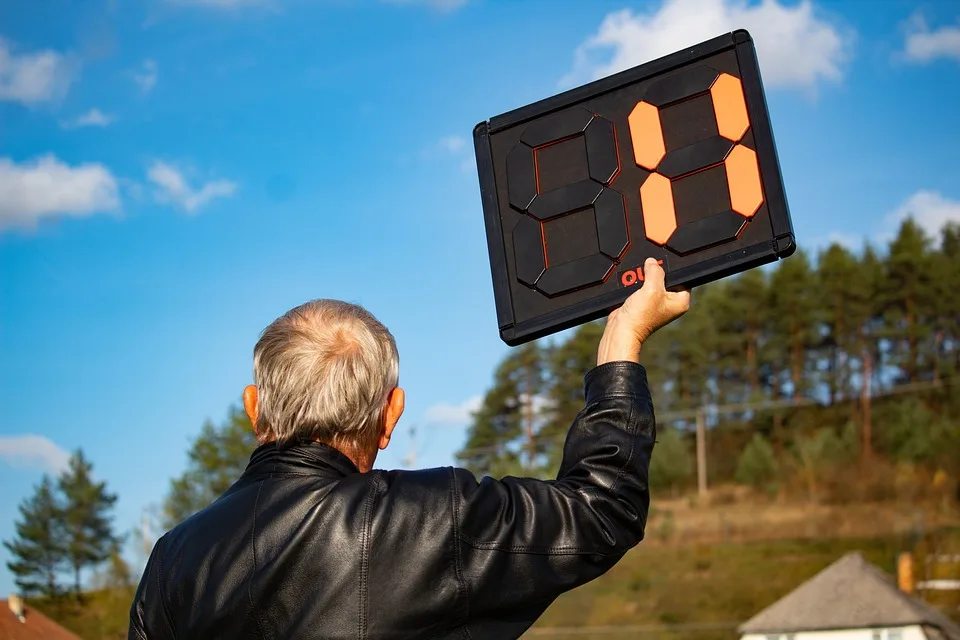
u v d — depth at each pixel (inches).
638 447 84.6
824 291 3946.9
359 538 80.7
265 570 80.7
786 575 2768.2
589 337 3754.9
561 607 2763.3
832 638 1627.7
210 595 82.4
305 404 85.9
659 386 3954.2
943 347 3843.5
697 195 89.1
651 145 91.4
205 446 3129.9
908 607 1640.0
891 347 3892.7
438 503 82.0
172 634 84.3
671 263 88.9
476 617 80.7
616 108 93.5
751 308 4020.7
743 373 3978.8
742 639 1710.1
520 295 93.4
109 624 2878.9
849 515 3213.6
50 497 3292.3
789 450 3663.9
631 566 2997.0
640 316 87.9
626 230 90.5
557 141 94.7
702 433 3750.0
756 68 89.9
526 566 80.7
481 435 3784.5
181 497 3080.7
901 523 3070.9
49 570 3196.4
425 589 79.5
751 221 87.0
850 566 1775.3
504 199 95.5
